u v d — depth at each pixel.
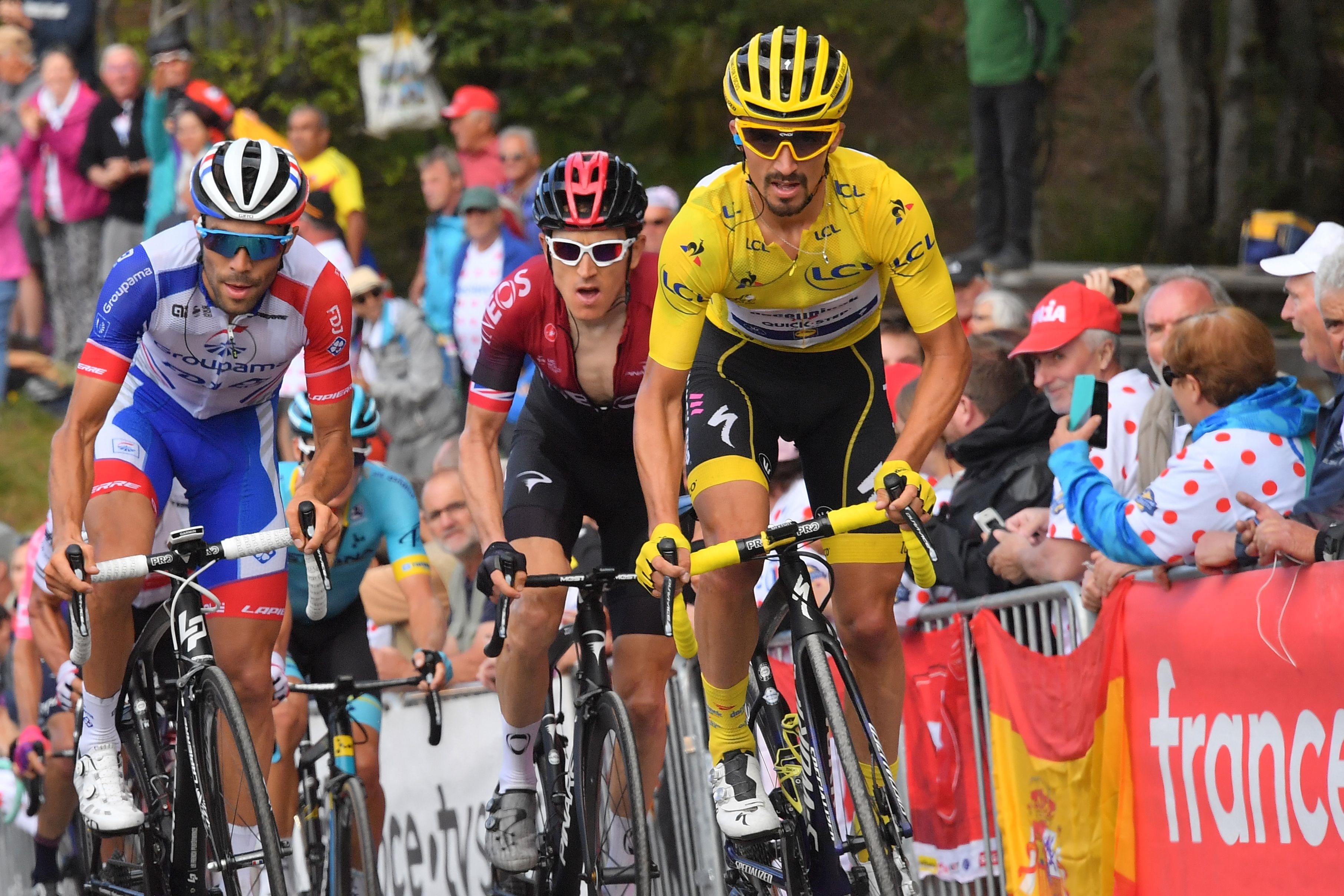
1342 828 9.37
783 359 10.90
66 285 29.61
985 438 13.72
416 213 36.12
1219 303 12.88
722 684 10.66
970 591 13.45
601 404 12.40
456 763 17.72
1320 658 9.48
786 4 38.97
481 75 36.66
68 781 17.31
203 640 11.18
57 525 10.66
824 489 11.09
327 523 11.00
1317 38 32.34
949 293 10.16
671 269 10.09
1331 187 34.25
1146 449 12.76
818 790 9.99
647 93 38.09
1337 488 9.85
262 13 36.91
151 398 11.90
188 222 11.34
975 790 13.27
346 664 15.69
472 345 23.08
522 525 12.32
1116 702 11.43
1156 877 11.12
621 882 11.57
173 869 11.39
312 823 14.47
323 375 11.68
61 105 28.58
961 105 40.41
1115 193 38.00
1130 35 42.81
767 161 9.54
